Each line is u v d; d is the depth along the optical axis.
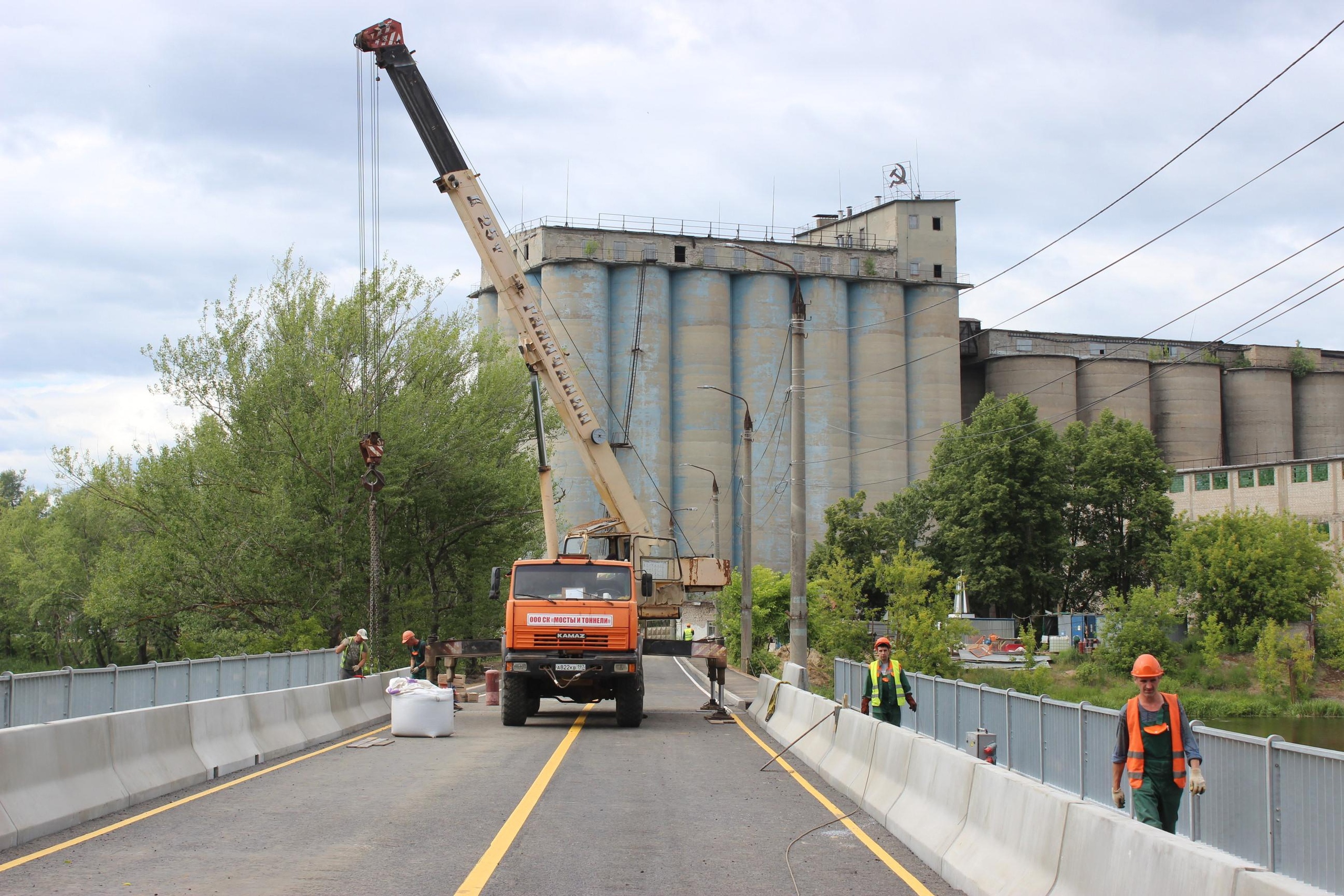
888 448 106.00
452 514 44.50
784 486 101.12
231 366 39.72
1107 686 62.16
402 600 41.91
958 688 18.95
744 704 29.88
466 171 32.16
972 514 78.94
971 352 124.62
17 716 14.25
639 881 9.02
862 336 107.06
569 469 92.69
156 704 18.45
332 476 39.09
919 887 9.01
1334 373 129.75
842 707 16.09
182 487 38.56
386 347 42.56
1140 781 9.21
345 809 12.42
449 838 10.71
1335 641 62.84
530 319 31.69
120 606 38.81
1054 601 82.38
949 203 114.06
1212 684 62.81
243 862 9.58
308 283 41.47
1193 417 122.12
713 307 100.88
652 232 102.00
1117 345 131.00
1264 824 8.62
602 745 19.62
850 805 13.29
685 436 99.50
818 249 106.56
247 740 16.72
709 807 12.91
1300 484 81.69
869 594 87.50
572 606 23.25
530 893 8.54
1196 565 67.81
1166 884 6.39
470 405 43.97
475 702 31.83
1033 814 8.37
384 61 32.03
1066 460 84.50
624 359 98.88
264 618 39.31
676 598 31.08
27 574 69.00
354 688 22.89
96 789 12.07
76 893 8.41
